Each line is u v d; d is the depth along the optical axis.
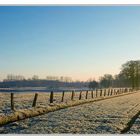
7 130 18.03
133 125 21.52
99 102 41.22
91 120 23.05
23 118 22.03
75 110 29.08
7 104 31.14
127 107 34.62
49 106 28.67
